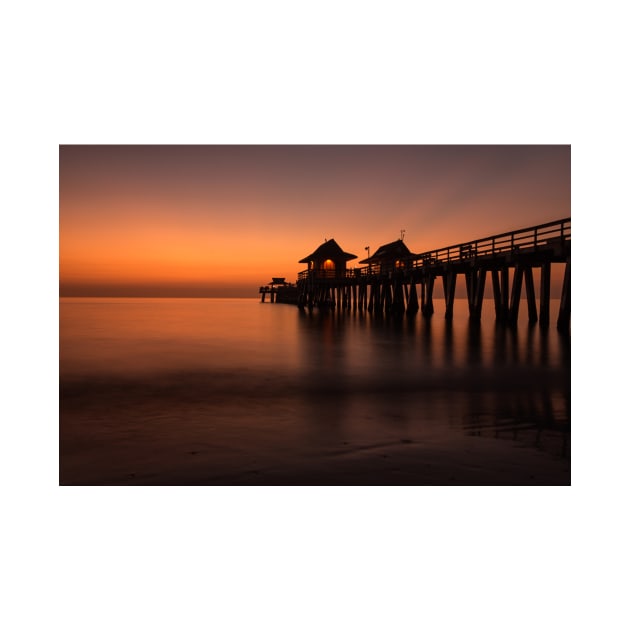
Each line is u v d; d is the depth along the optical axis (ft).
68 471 17.94
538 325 69.92
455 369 38.68
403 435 21.80
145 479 17.28
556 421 24.02
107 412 25.95
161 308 182.60
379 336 64.44
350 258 154.61
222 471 17.88
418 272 94.89
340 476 17.40
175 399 28.96
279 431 22.39
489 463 18.49
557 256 58.85
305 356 46.78
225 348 53.72
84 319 109.09
